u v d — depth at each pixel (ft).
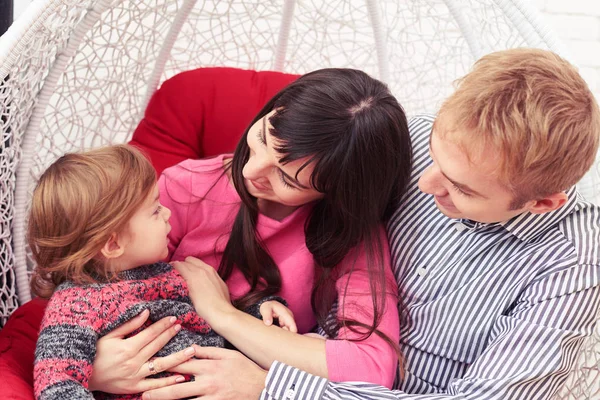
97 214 3.36
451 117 2.98
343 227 3.73
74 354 3.20
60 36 3.92
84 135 4.90
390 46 5.23
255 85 4.97
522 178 2.97
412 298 3.90
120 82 4.87
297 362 3.56
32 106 4.05
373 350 3.61
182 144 4.82
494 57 3.15
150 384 3.41
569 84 2.99
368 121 3.33
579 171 3.06
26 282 4.23
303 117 3.23
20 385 3.33
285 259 3.97
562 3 7.86
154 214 3.61
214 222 4.01
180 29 4.93
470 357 3.75
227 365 3.49
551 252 3.50
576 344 3.47
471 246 3.74
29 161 4.11
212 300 3.73
